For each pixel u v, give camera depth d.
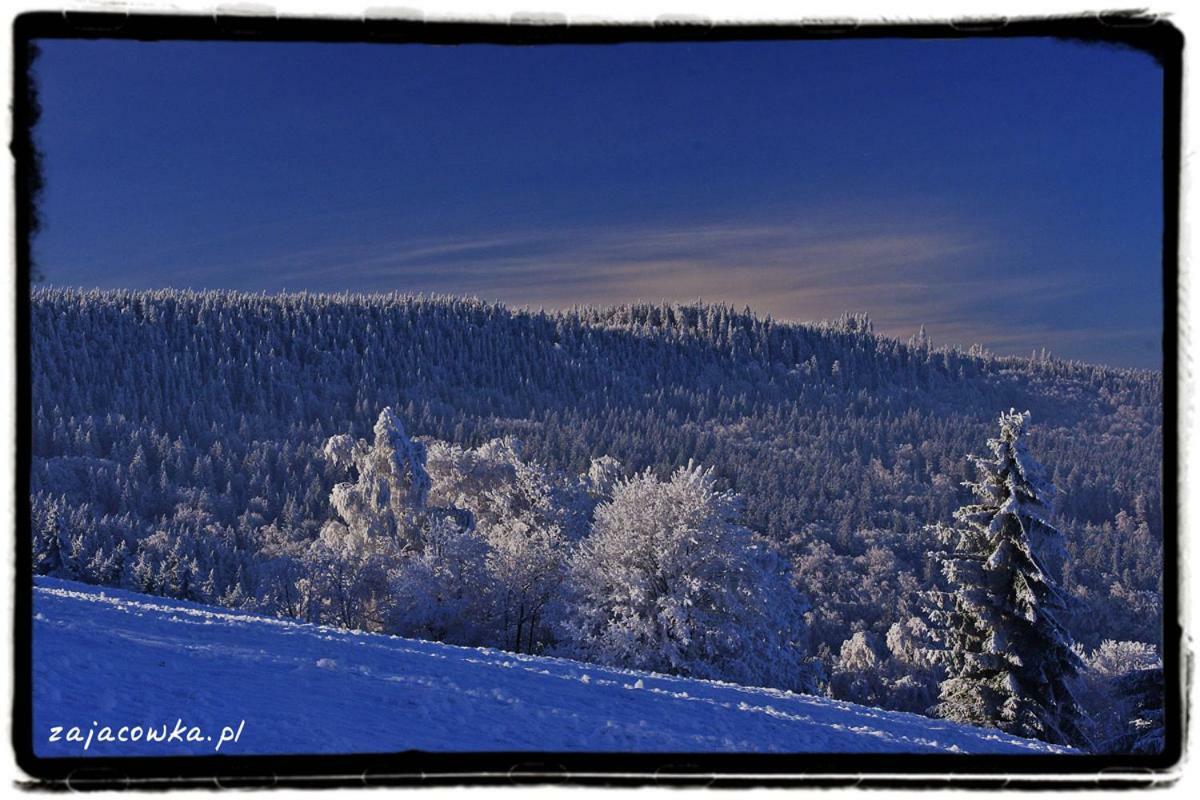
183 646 15.69
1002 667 30.59
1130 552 125.00
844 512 180.50
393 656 17.97
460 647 22.12
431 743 10.74
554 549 42.09
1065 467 185.62
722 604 35.97
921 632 38.97
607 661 35.47
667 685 19.23
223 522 152.00
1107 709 33.81
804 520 173.50
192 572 80.88
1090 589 109.19
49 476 161.50
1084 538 132.75
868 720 17.61
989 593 30.86
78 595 22.00
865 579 123.19
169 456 179.50
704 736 13.26
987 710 30.56
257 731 10.09
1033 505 30.78
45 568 83.31
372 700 13.06
